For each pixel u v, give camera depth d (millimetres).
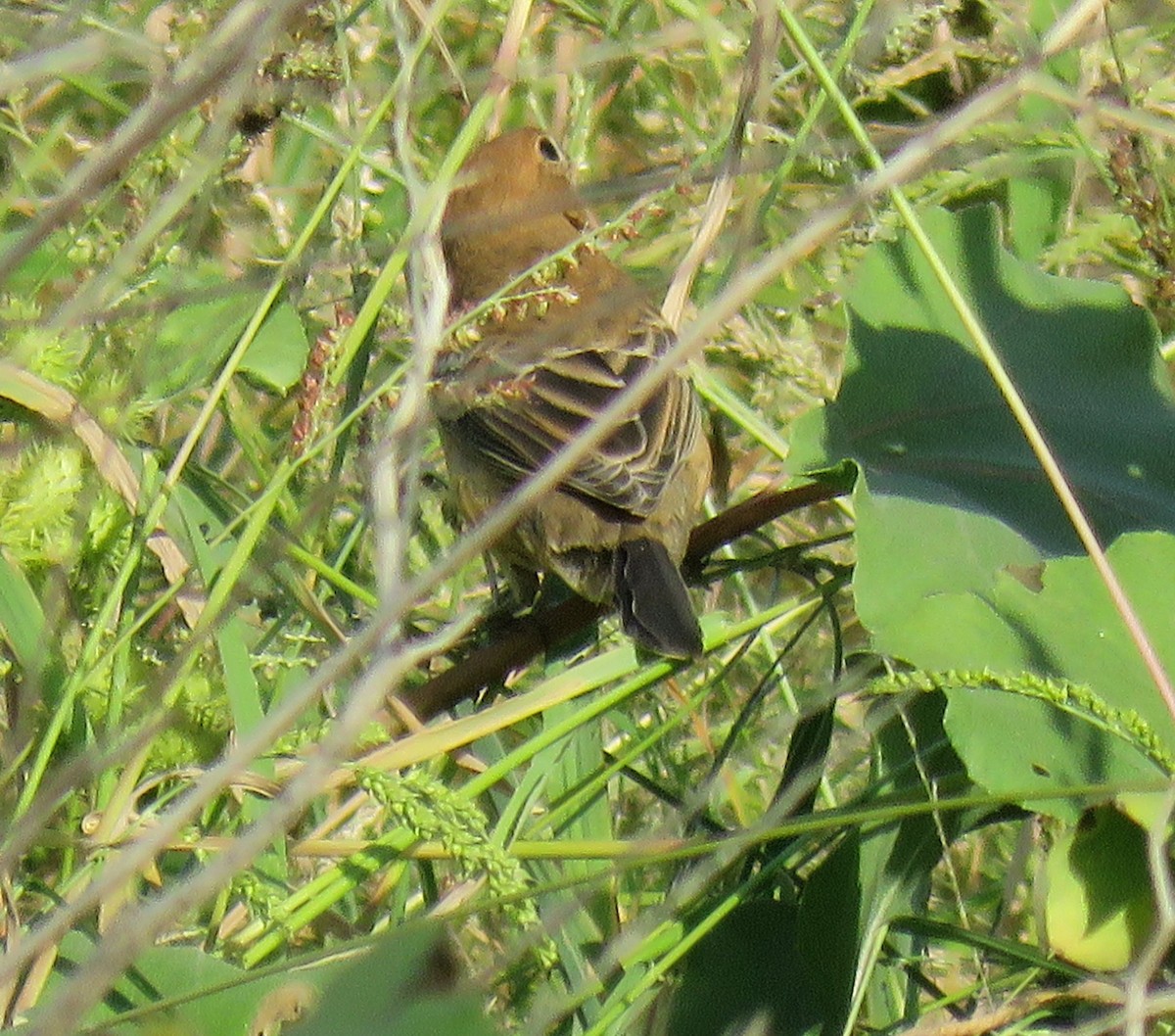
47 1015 4438
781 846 6977
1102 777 6293
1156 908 6078
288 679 7258
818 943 6590
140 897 6441
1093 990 5934
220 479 7809
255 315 6715
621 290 6984
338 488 6527
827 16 9680
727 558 9266
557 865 6871
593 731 7398
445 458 9977
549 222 9742
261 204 8797
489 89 6789
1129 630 6168
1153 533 6711
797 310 8969
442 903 6574
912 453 7637
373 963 4906
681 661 7141
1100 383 7684
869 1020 6824
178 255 8117
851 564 7625
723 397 8609
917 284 7859
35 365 6461
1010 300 7852
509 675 8336
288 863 6672
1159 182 7797
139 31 8180
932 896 8172
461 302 9547
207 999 5543
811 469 7508
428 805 5469
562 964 6465
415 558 8938
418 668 8625
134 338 7246
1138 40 9430
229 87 6109
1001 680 5727
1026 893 7918
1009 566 7074
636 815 8117
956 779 6863
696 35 9141
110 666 6371
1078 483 7488
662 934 6492
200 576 6879
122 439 6855
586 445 5008
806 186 9250
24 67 5832
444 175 6551
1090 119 7453
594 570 8734
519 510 5012
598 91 10617
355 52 8859
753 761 8453
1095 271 9602
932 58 9625
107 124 9484
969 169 8953
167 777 6277
